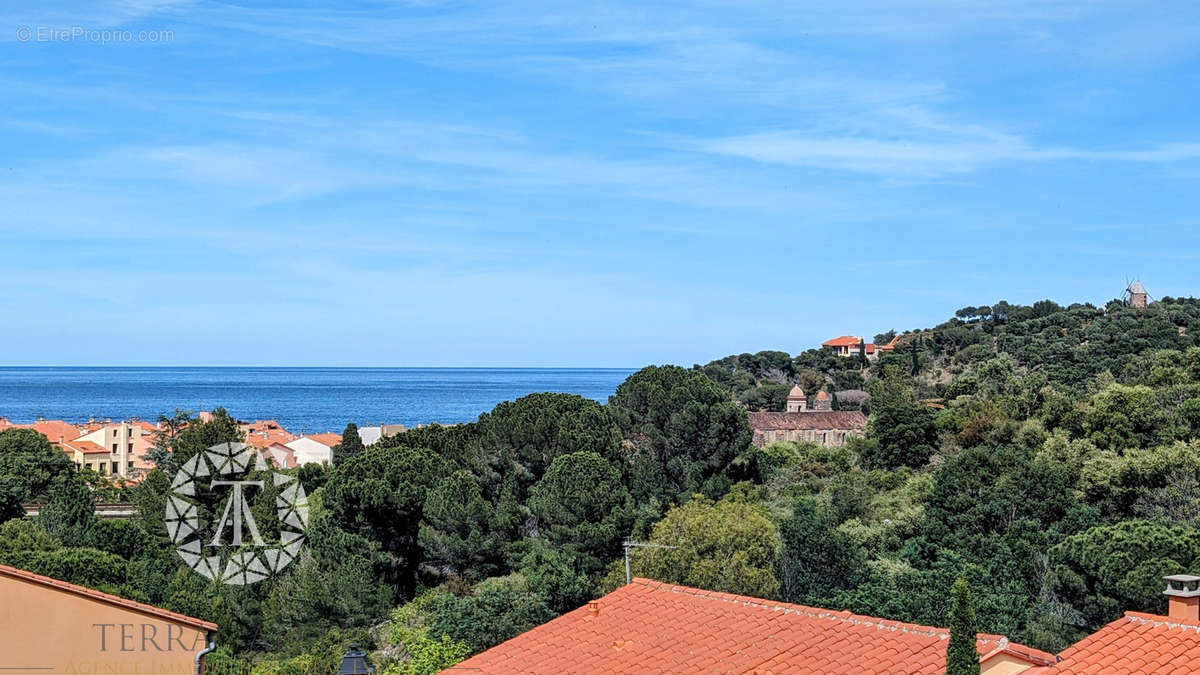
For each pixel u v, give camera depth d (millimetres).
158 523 75500
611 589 61562
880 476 95188
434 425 87062
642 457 82688
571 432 79125
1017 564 62406
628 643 28703
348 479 71688
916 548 67375
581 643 29281
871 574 60656
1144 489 73375
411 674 47219
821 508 78812
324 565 66062
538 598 58906
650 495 79812
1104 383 121625
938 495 71812
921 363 188500
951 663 22094
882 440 106812
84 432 174875
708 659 26969
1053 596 57562
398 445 81500
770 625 28625
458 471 74562
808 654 26312
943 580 57438
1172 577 24328
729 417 88562
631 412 88688
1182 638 23000
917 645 26047
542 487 70875
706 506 67562
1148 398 90000
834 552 61062
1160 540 54969
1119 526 57688
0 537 62156
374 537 70938
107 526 66812
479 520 70250
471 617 55500
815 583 60125
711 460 86750
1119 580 54188
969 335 196875
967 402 119688
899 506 79938
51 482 99000
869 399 170875
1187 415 87875
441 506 70000
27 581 27953
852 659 25781
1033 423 94938
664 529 62656
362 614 60031
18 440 105125
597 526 67000
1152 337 154875
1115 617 54469
